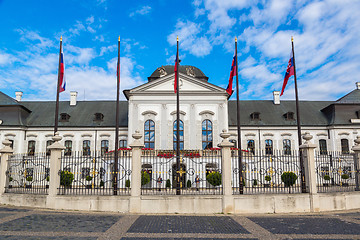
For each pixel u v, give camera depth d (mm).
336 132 33281
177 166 13930
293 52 15789
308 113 36719
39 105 38344
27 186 13914
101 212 11562
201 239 7918
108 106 38594
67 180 13289
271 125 34594
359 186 14039
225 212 11594
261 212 11766
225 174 11906
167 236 8164
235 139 34531
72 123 34844
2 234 8180
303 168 12977
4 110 33750
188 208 11648
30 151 33469
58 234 8211
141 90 30625
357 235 8406
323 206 12273
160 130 29969
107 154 24875
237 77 15719
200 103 30531
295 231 8828
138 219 10297
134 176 11805
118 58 15258
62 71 16453
